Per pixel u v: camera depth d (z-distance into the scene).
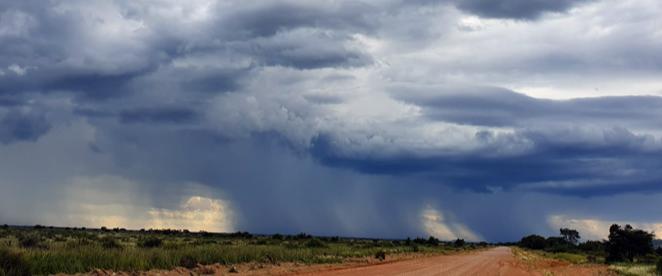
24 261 20.38
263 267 31.98
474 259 60.03
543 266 54.81
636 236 83.00
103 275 22.38
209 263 30.06
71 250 24.73
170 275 24.97
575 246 157.50
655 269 51.03
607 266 65.50
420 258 57.22
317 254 45.41
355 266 38.03
